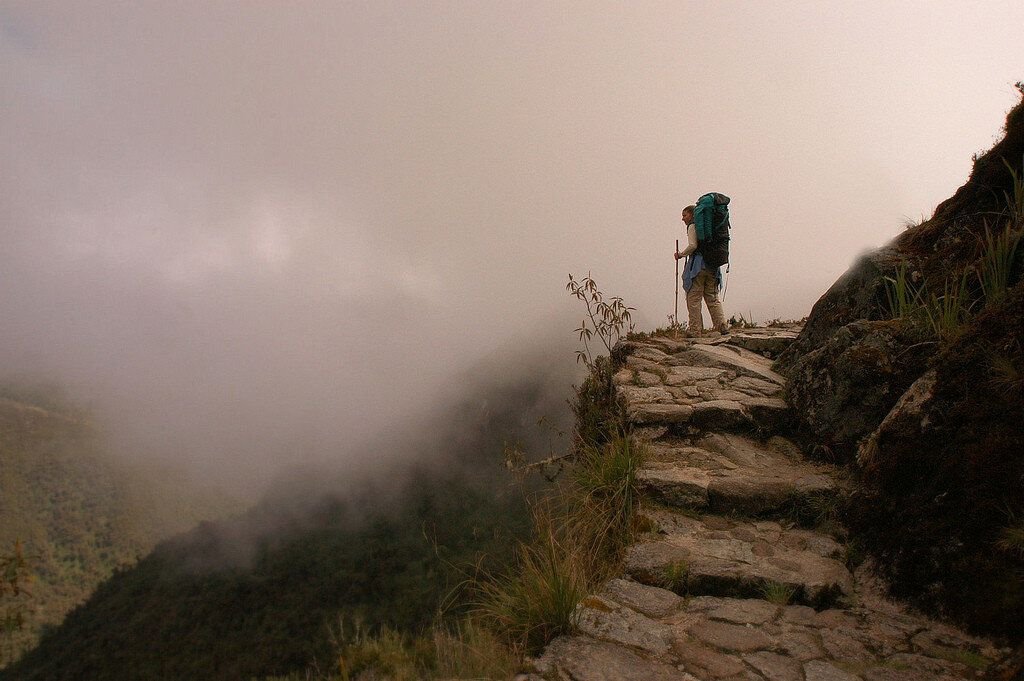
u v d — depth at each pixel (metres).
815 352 5.22
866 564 3.31
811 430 4.89
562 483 4.70
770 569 3.31
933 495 3.10
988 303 3.55
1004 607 2.56
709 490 4.17
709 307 8.90
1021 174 4.58
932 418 3.28
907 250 5.56
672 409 5.27
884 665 2.50
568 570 2.99
